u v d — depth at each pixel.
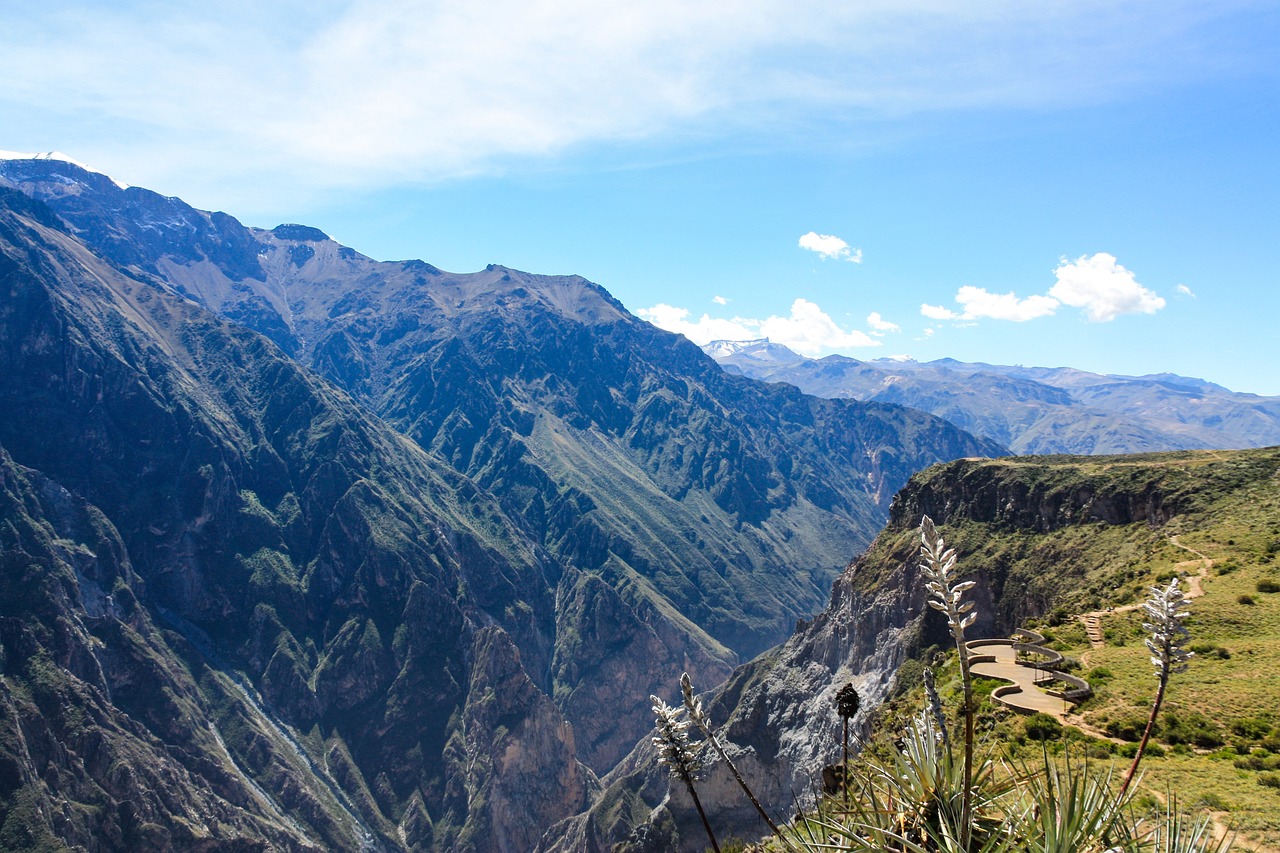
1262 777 30.59
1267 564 62.62
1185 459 96.75
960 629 8.73
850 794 10.66
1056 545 93.31
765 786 95.88
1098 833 9.05
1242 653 47.56
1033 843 8.91
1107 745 36.62
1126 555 82.44
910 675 87.50
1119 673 46.72
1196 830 9.60
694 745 11.30
